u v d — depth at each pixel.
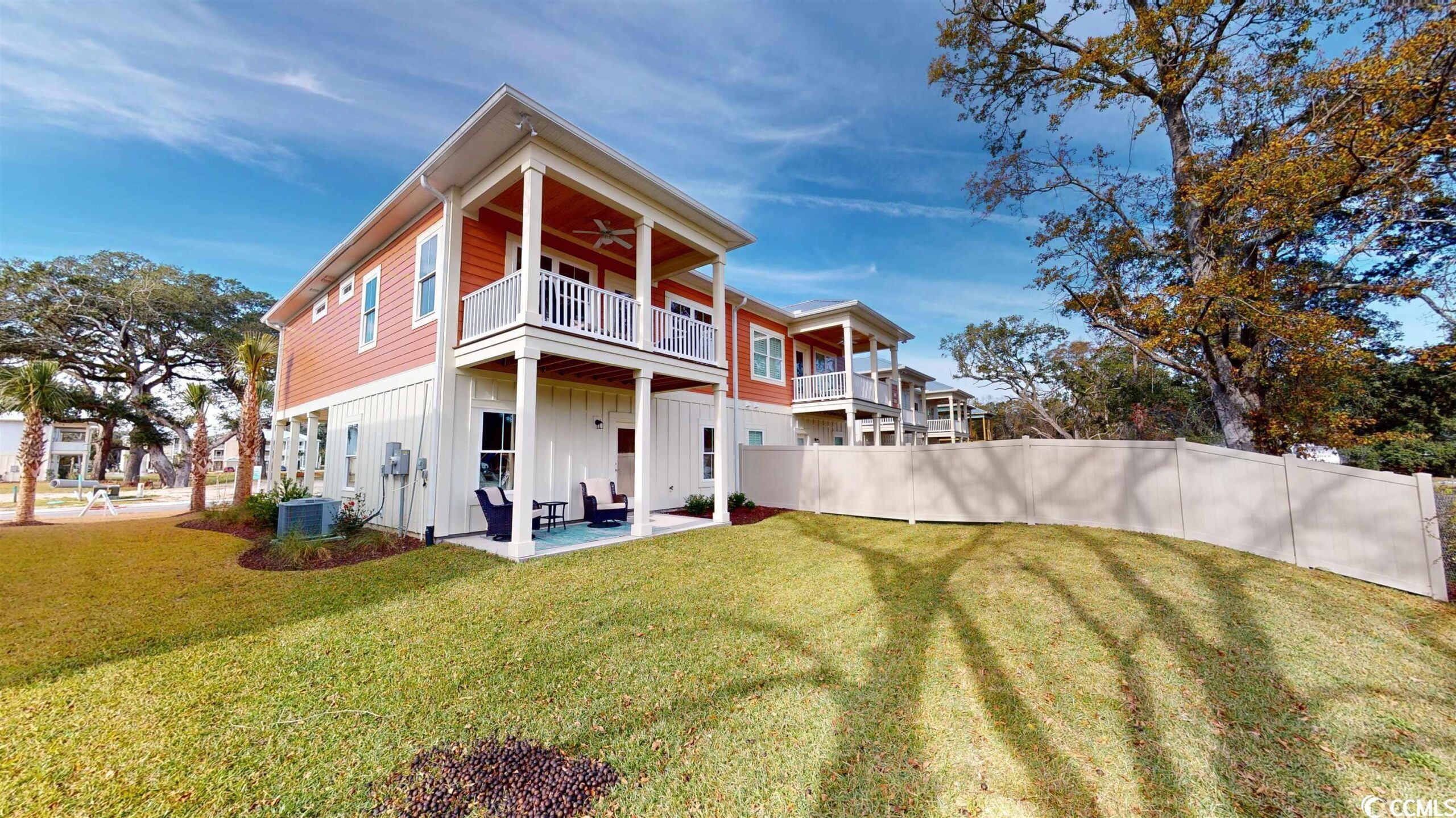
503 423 8.70
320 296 12.71
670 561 6.57
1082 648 3.82
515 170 7.20
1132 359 18.27
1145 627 4.19
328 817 2.17
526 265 6.84
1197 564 5.95
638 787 2.36
